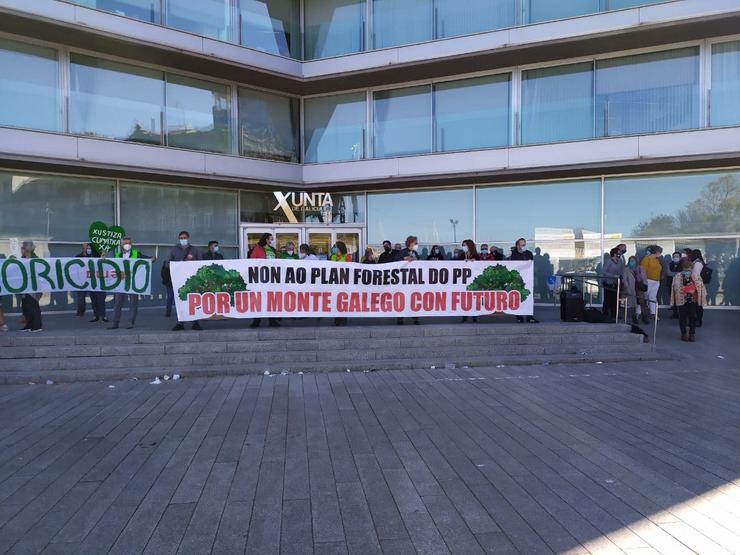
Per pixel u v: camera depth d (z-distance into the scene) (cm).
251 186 1822
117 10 1501
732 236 1570
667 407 699
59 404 731
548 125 1691
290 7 1866
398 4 1792
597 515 404
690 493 441
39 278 1048
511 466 501
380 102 1880
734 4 1417
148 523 398
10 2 1323
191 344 972
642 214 1639
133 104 1612
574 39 1548
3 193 1449
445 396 762
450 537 374
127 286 1093
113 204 1611
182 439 583
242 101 1831
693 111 1554
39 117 1461
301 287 1079
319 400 743
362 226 1794
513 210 1761
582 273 1684
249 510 418
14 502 434
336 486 461
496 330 1080
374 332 1052
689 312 1147
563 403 721
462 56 1658
